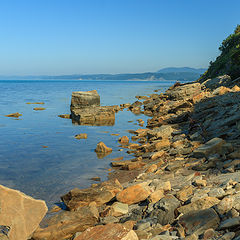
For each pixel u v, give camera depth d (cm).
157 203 830
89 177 1367
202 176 1095
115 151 1917
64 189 1201
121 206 908
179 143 1814
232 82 3981
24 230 649
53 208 998
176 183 1088
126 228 681
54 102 6066
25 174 1408
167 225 712
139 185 980
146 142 2197
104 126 3039
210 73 7369
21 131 2664
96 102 4031
